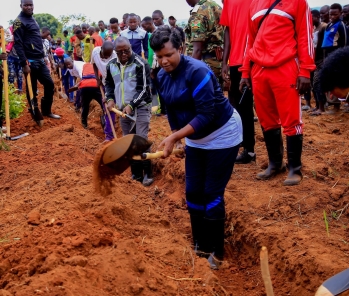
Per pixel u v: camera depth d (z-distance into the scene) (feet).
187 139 13.28
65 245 11.67
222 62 20.58
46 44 53.67
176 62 11.59
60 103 43.47
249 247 14.82
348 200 15.94
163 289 11.03
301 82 16.15
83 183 16.67
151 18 37.68
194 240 14.42
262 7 16.63
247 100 19.83
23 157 22.58
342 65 7.79
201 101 11.52
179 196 19.63
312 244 13.16
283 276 13.00
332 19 31.81
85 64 31.68
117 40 19.48
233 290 12.91
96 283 10.33
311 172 18.67
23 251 11.66
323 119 31.09
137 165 21.08
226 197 16.92
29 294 9.33
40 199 15.93
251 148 20.65
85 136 27.14
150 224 15.12
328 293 7.34
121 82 20.08
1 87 27.53
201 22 20.30
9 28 36.78
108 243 12.17
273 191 17.25
